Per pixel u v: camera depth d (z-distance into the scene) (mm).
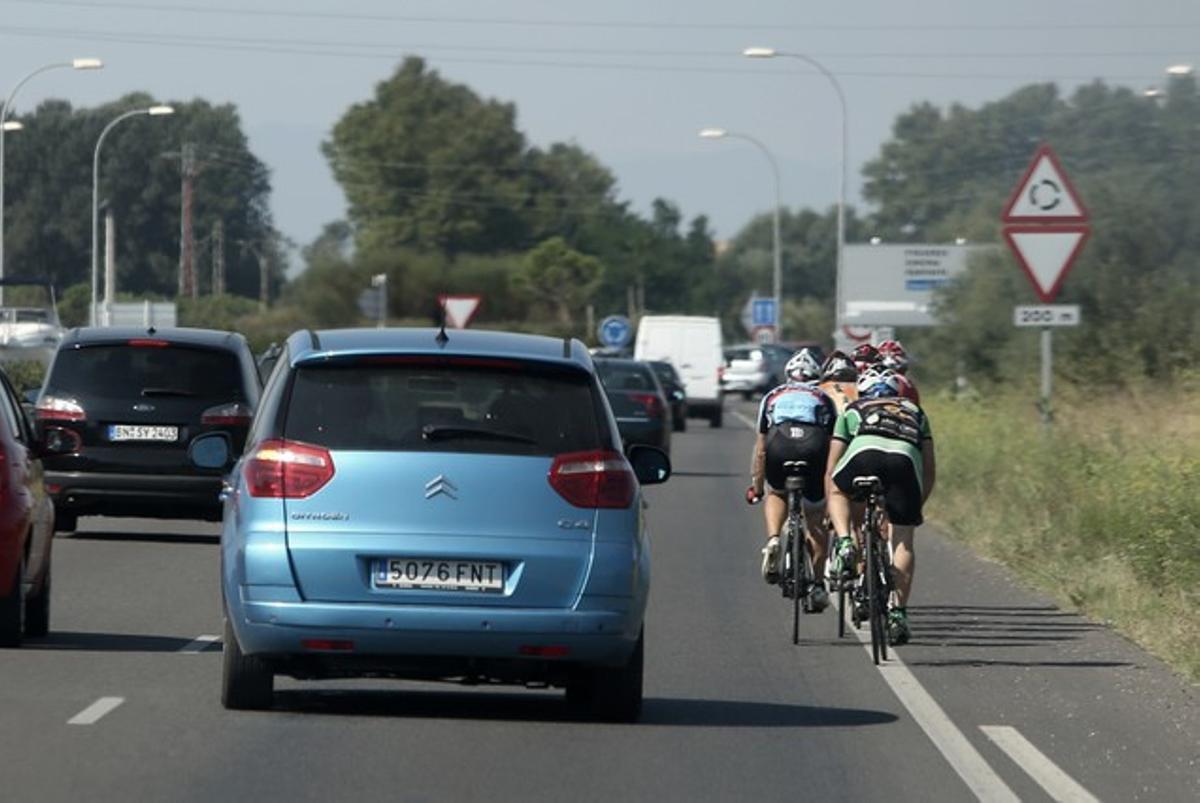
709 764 28969
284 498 30328
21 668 36625
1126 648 42469
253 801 25672
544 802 26047
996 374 128625
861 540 43062
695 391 168750
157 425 60688
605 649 30656
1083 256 117938
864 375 42406
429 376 30984
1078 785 28016
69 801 25453
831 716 33469
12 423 39812
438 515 30281
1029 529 63594
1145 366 107188
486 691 35844
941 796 27078
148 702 33000
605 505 30734
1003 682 37625
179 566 54812
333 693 34812
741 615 47406
